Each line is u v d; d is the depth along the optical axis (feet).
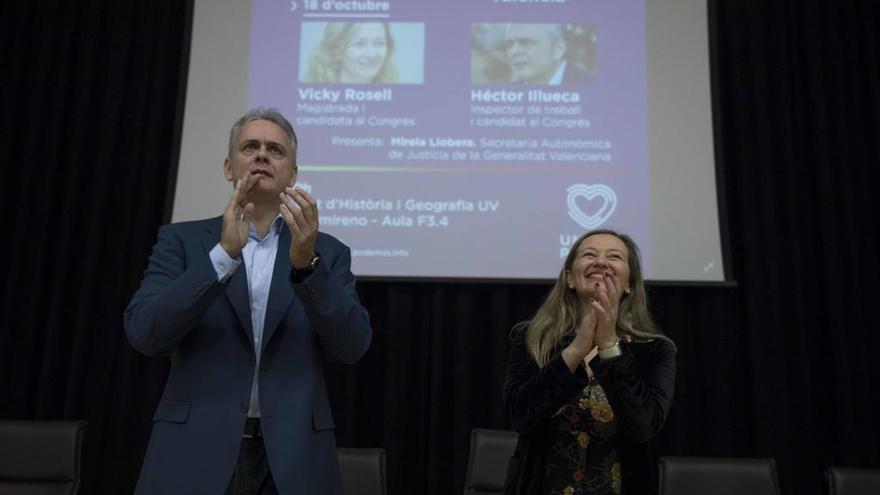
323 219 12.14
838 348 11.83
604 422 6.03
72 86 13.15
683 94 12.48
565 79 12.59
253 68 12.66
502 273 11.96
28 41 13.17
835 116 12.69
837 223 12.34
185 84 12.55
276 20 12.84
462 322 12.03
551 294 6.91
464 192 12.23
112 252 12.50
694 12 12.75
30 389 12.16
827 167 12.41
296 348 5.16
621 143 12.35
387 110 12.52
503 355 11.94
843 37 13.00
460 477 11.48
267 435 4.85
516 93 12.56
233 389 4.95
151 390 11.84
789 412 11.73
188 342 5.11
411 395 12.09
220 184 12.24
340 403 11.91
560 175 12.26
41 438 8.19
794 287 12.09
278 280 5.30
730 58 12.80
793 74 12.87
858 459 11.52
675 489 8.42
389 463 11.55
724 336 11.97
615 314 5.82
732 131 12.69
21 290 12.39
